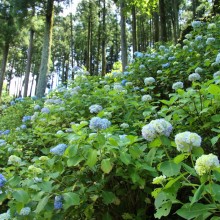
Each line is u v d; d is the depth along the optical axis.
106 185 2.28
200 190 1.35
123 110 3.64
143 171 2.13
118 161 2.07
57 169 2.21
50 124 4.25
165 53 6.42
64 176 2.29
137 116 3.42
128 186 2.33
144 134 1.80
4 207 2.96
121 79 5.85
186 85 4.85
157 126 1.77
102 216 2.29
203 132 2.73
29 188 2.11
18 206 1.92
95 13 29.78
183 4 29.44
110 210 2.31
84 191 2.13
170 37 29.03
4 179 1.95
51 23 12.21
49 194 2.06
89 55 29.11
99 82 6.18
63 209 2.08
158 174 2.21
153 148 2.03
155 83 5.15
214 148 2.71
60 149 2.19
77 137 2.11
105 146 2.03
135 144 2.10
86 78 6.14
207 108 2.52
